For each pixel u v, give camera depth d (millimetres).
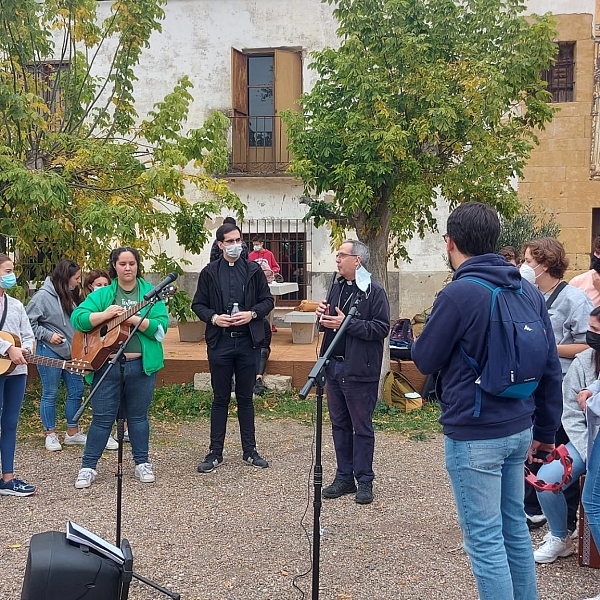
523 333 2719
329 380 5039
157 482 5414
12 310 5207
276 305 12422
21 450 6316
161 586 3680
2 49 7879
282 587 3686
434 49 6973
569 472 3666
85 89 8500
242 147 12445
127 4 8000
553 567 3900
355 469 5004
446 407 2852
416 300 11852
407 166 6820
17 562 3955
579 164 11367
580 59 11266
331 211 7754
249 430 5816
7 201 7375
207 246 12375
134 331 4262
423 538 4332
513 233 9469
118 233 6824
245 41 12367
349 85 6926
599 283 4020
